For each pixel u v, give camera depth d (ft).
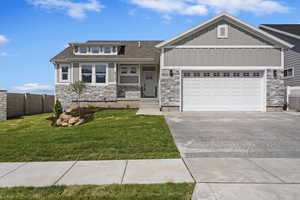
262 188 13.00
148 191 12.69
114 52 63.57
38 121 46.50
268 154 19.80
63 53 64.54
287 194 12.26
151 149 21.35
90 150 21.24
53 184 13.91
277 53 47.19
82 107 55.77
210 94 47.55
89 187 13.30
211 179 14.32
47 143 24.17
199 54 47.24
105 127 32.09
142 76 66.18
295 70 58.95
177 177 14.71
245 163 17.44
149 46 70.90
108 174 15.44
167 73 47.26
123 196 12.12
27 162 18.44
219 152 20.42
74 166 17.24
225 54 47.09
